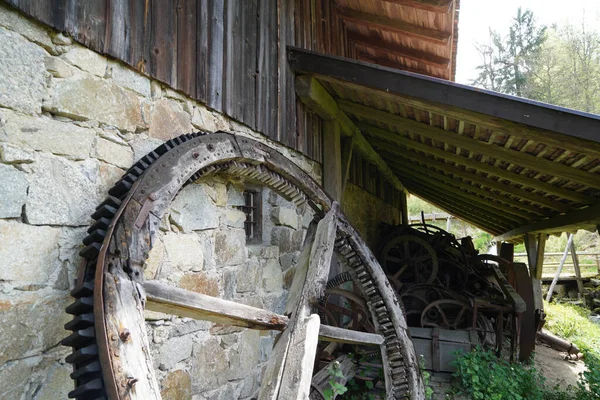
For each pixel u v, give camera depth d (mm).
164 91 2158
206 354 2443
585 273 14750
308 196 2930
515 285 5473
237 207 3014
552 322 8586
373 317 3182
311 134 4090
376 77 3309
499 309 4742
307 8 4258
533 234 7457
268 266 3191
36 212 1499
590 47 26281
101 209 1586
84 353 1260
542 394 3822
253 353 2922
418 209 24500
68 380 1588
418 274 6059
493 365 3965
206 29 2498
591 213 4250
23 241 1453
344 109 4449
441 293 5148
